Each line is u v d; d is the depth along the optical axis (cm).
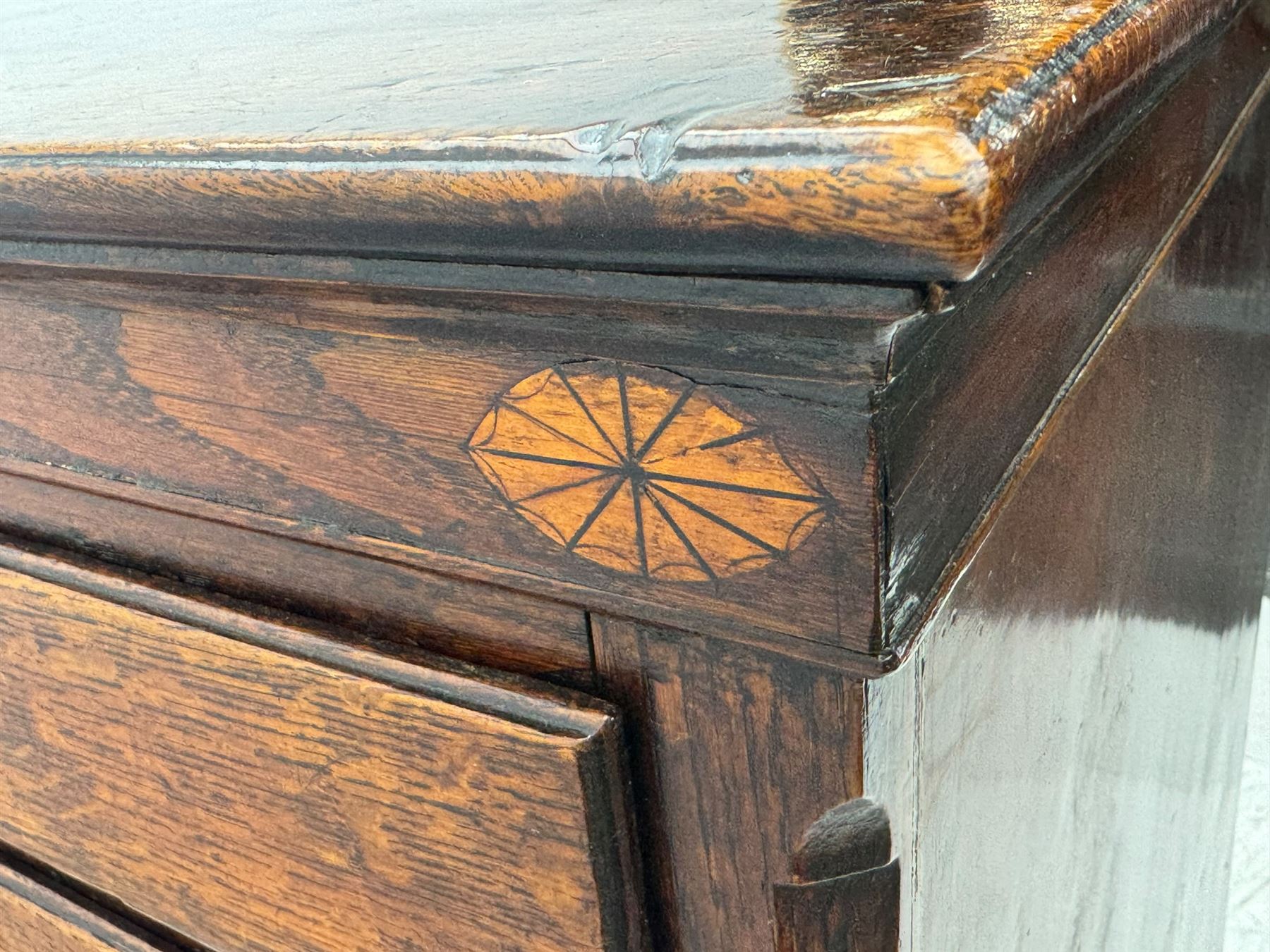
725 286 19
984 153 16
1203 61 41
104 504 33
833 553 21
